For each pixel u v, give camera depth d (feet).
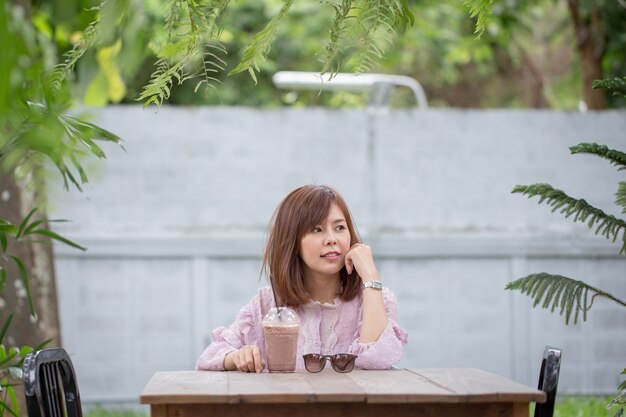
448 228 23.52
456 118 23.53
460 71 47.88
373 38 9.05
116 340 22.71
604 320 23.31
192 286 22.88
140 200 22.90
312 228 10.26
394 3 8.91
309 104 41.47
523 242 23.35
